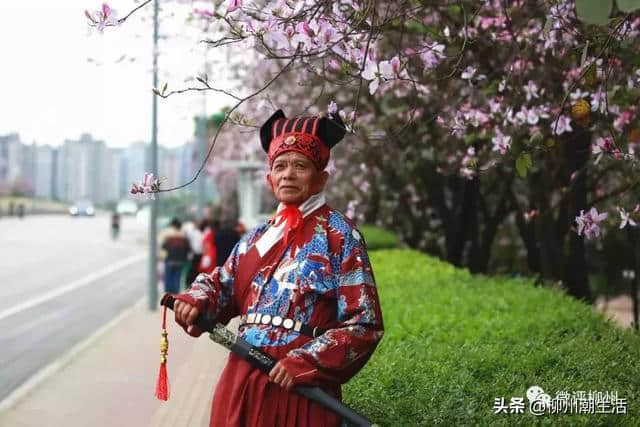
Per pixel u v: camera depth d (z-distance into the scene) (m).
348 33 4.13
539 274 11.93
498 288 8.73
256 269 3.40
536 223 10.22
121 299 16.72
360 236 3.41
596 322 6.96
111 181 150.88
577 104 4.76
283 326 3.29
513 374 4.94
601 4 3.11
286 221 3.40
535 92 6.00
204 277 3.51
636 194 7.27
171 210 50.31
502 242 18.34
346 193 15.90
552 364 5.24
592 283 18.41
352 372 3.24
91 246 34.72
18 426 6.61
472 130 6.94
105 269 24.03
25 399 7.53
